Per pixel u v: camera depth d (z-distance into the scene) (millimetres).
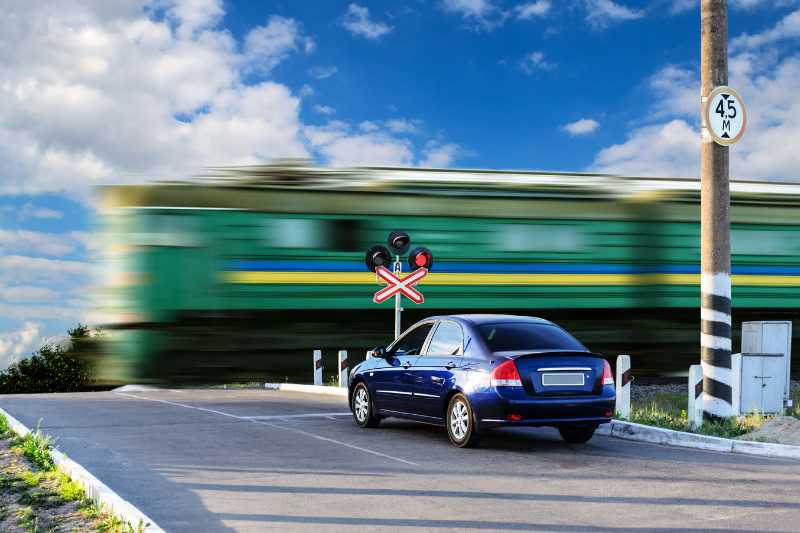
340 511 7039
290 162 18734
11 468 8422
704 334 11992
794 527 6504
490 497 7578
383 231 18906
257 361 18109
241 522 6680
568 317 19578
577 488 7984
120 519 6211
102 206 17906
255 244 18250
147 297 17703
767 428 11039
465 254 19188
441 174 19531
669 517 6828
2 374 24625
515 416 9953
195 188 18109
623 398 12977
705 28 12172
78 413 14016
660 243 20250
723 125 12047
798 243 21375
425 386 11094
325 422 13039
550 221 19672
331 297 18609
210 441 10922
